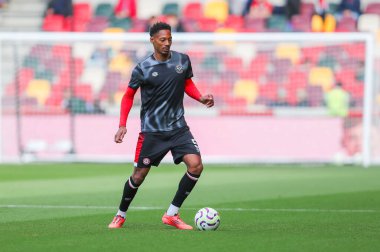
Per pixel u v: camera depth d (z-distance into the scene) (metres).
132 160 76.38
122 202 31.38
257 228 31.44
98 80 81.50
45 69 80.88
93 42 82.88
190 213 37.84
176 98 30.58
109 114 78.19
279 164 75.25
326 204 41.84
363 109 74.81
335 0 97.12
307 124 76.50
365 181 56.56
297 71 78.88
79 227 31.56
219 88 79.75
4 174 62.56
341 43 77.94
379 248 26.14
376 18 98.06
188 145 30.59
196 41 79.06
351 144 75.81
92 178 58.84
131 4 97.12
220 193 48.06
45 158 77.75
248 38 71.94
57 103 79.44
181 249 25.70
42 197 45.59
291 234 29.34
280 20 95.44
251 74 79.88
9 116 79.88
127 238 28.09
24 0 101.62
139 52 82.44
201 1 100.75
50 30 96.88
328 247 26.23
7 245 26.56
